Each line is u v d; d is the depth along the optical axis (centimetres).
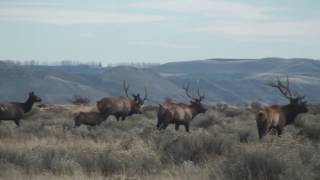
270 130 8681
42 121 13025
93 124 11156
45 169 5469
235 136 7975
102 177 5109
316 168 4669
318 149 5391
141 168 5491
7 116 11281
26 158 5822
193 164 5459
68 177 5009
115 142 7881
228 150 5909
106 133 9625
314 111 16062
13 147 6675
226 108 19975
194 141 6103
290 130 9394
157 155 5897
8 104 11312
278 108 8794
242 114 14950
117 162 5584
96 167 5538
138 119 13388
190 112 10369
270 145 4941
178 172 5069
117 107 12181
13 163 5716
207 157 5750
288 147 5075
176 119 10175
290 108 8862
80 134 9488
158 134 6988
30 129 10206
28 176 5119
